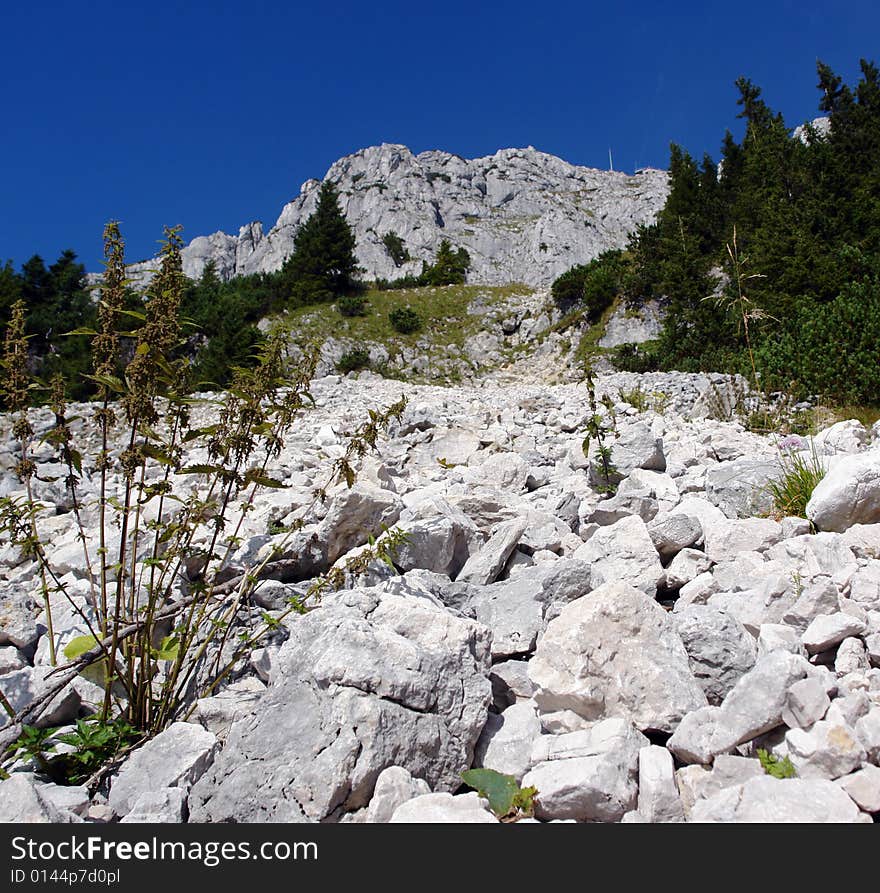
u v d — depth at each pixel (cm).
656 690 263
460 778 254
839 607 312
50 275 3966
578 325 3906
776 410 1093
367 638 267
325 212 5112
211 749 271
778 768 224
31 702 306
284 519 527
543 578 359
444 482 644
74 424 1188
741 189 3625
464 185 14075
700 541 453
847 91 3762
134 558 321
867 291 1466
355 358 4122
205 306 4231
